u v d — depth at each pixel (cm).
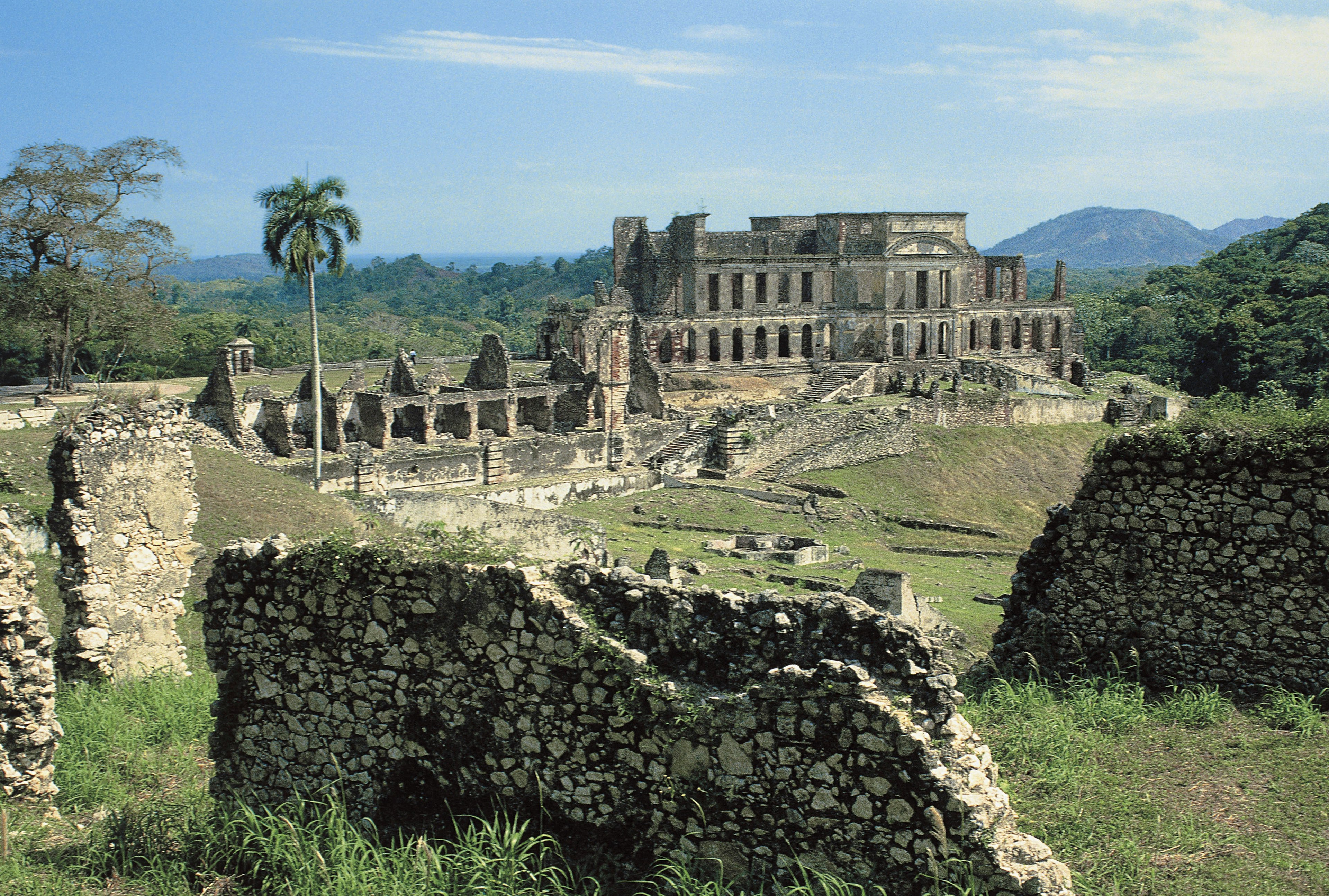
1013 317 10188
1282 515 1548
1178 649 1639
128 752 1595
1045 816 1255
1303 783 1298
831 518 5650
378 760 1213
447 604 1159
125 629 1947
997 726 1525
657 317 8362
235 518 3114
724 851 1052
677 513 5606
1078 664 1733
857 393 8138
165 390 6912
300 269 4997
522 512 3800
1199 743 1436
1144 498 1667
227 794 1302
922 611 3102
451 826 1175
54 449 1902
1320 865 1130
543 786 1129
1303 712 1461
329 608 1220
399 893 1047
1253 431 1575
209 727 1694
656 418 7181
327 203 4984
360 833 1194
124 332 6719
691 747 1059
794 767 1017
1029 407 7938
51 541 2389
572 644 1098
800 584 4006
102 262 6662
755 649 1084
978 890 954
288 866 1121
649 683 1072
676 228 8488
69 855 1225
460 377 8319
